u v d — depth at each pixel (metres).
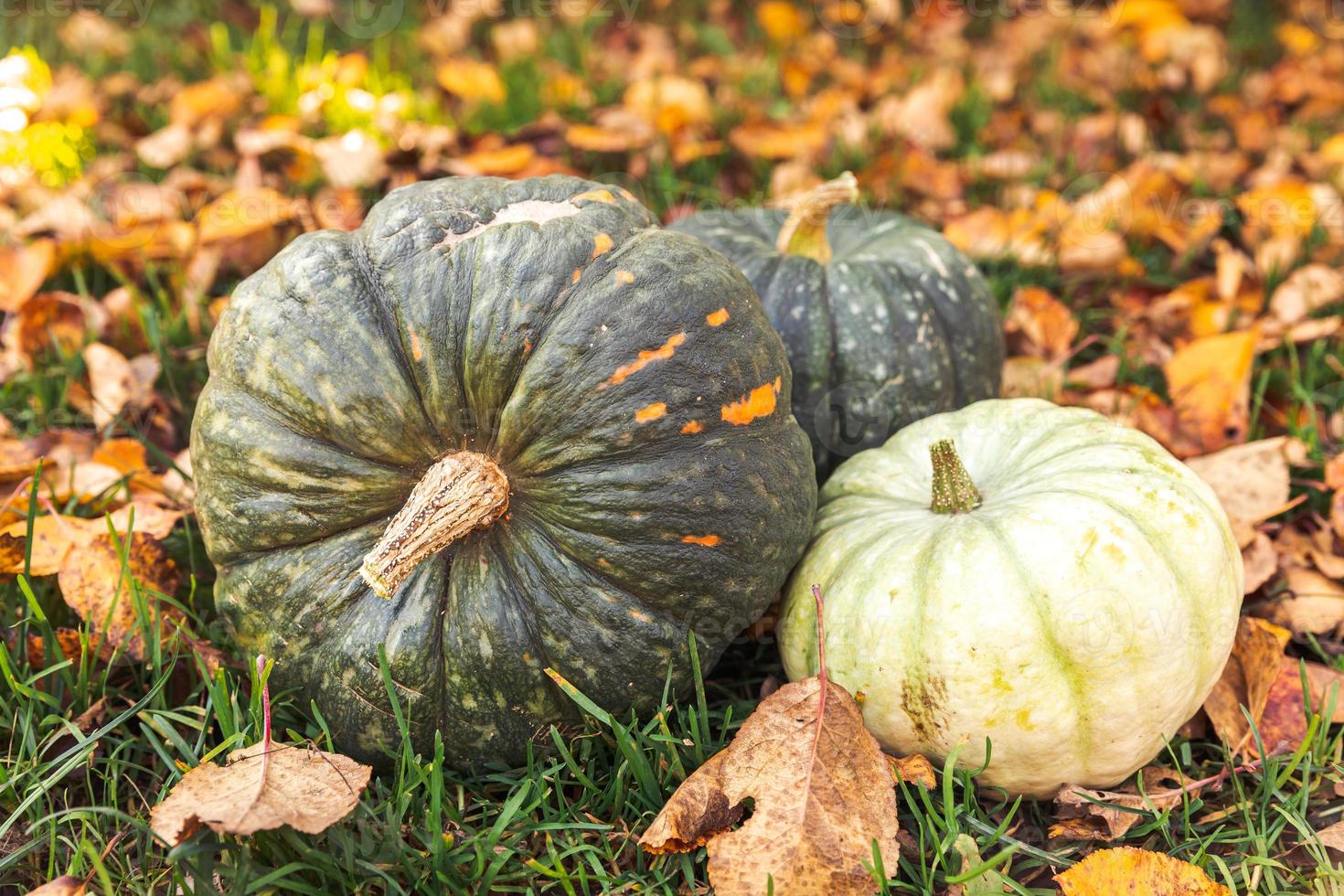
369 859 0.70
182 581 0.84
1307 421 0.97
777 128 1.30
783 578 0.76
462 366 0.72
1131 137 1.41
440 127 1.30
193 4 1.68
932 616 0.73
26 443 0.92
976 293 0.90
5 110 1.30
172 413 0.98
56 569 0.81
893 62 1.65
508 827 0.73
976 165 1.32
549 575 0.73
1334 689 0.76
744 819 0.72
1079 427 0.79
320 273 0.73
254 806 0.67
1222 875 0.71
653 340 0.72
